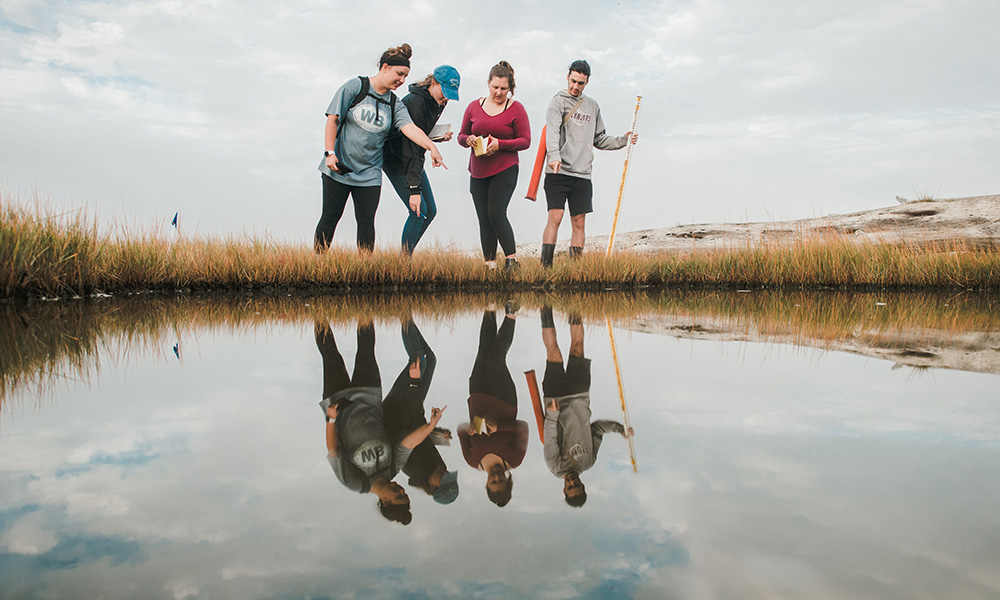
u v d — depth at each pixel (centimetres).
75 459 106
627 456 109
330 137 502
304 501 88
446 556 70
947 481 94
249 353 230
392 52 497
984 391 164
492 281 674
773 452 110
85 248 479
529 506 86
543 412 145
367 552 71
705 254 802
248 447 114
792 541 73
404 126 513
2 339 254
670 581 64
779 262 744
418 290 642
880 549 71
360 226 541
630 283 732
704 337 286
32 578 65
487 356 229
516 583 63
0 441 116
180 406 146
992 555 70
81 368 196
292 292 588
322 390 166
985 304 477
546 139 649
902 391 164
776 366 208
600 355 233
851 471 99
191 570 67
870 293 627
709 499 87
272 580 64
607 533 76
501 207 625
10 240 422
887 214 1002
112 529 77
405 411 144
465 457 110
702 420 134
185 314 374
